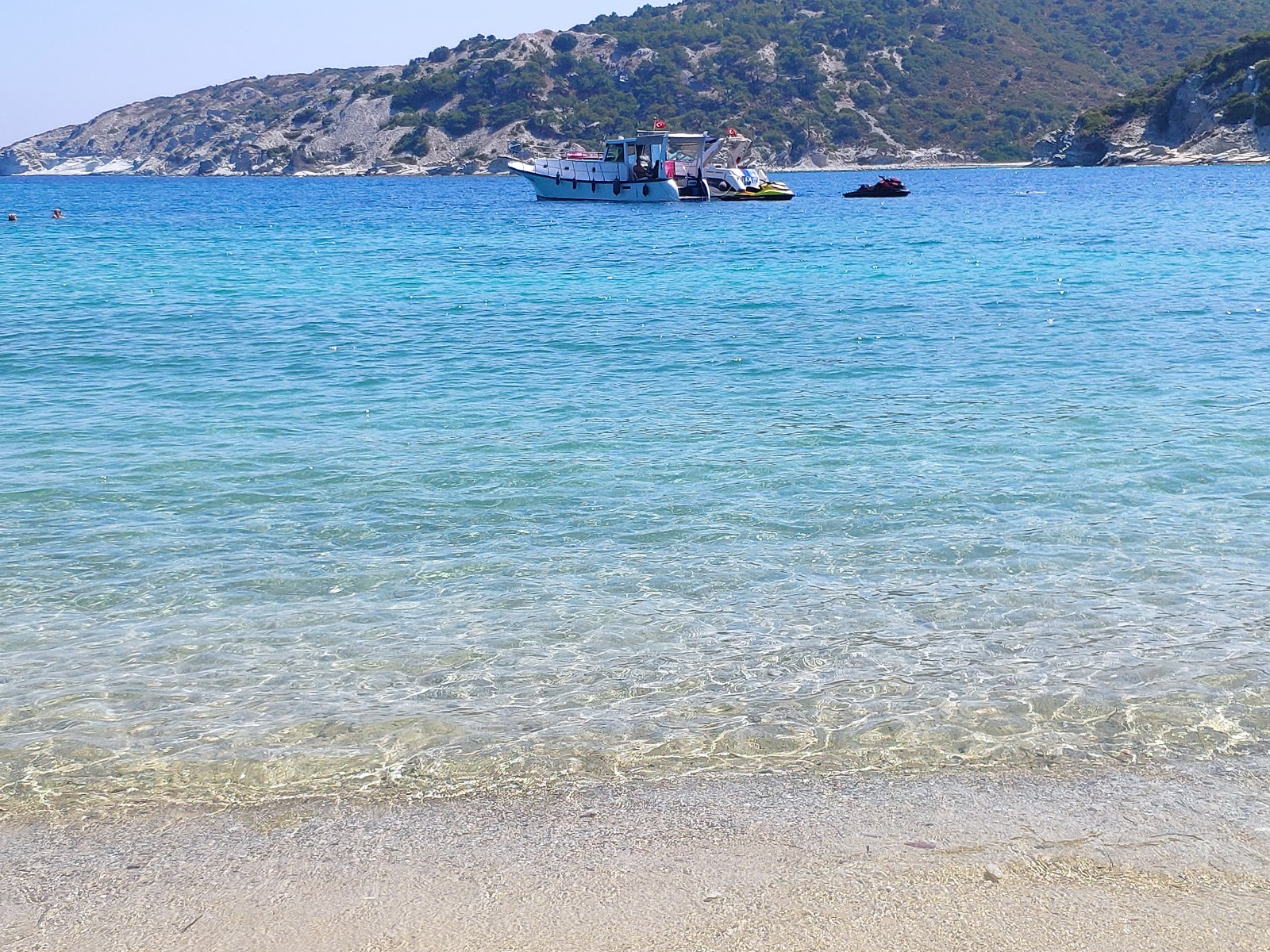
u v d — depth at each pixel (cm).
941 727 697
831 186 13450
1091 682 753
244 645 834
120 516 1131
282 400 1694
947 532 1059
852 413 1564
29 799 626
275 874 548
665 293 3067
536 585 946
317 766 661
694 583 945
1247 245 4181
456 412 1602
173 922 510
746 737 688
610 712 725
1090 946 477
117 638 847
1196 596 897
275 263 4088
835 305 2745
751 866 544
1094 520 1083
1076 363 1906
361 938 495
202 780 646
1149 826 578
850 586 932
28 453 1370
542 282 3375
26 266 4034
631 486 1219
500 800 620
